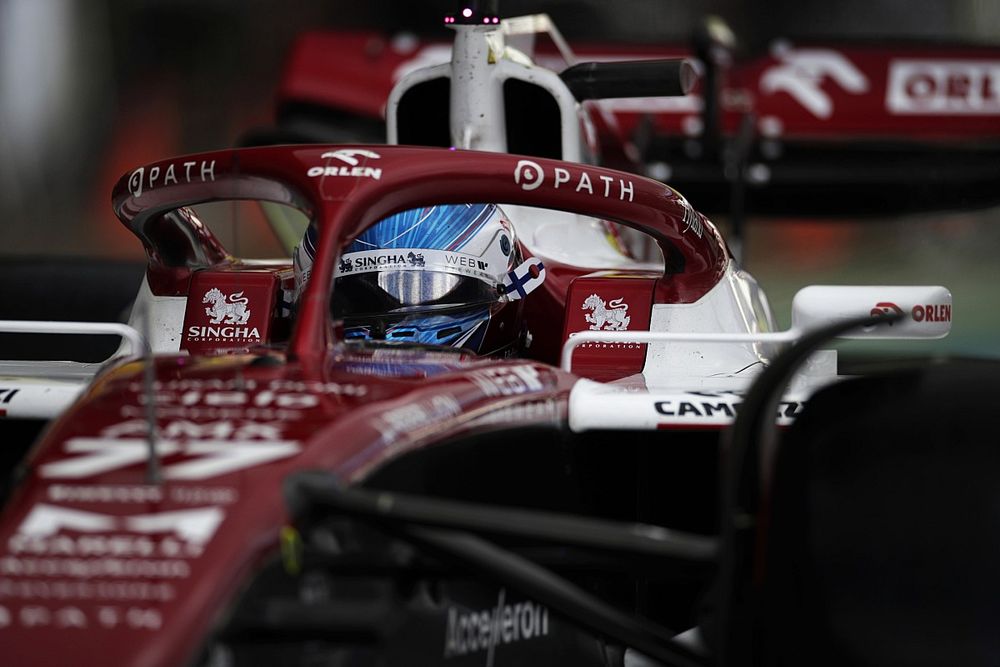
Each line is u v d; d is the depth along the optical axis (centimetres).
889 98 3362
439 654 707
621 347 1081
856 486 664
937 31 4353
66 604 569
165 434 661
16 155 4244
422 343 926
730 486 654
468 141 1327
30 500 619
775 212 3138
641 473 946
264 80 4559
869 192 3106
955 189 3091
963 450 666
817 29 4366
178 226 1112
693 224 1046
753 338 879
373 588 657
